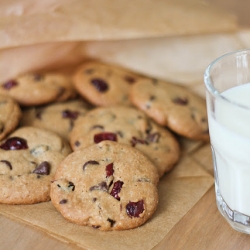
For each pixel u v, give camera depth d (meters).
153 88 0.80
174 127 0.76
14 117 0.74
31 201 0.69
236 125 0.64
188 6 0.81
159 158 0.73
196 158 0.75
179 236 0.67
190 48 0.82
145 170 0.69
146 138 0.75
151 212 0.67
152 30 0.79
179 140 0.78
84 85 0.80
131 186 0.68
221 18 0.80
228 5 0.85
